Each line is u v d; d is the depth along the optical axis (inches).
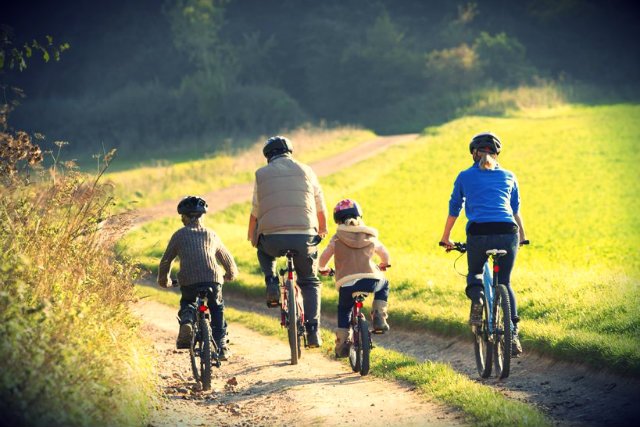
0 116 1147.3
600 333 1224.2
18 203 1074.7
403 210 4628.4
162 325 1900.8
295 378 1168.8
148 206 5073.8
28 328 767.1
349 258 1155.3
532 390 1032.8
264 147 1293.1
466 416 846.5
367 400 986.1
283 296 1355.8
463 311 1600.6
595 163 6378.0
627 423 833.5
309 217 1214.9
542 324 1327.5
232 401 1042.7
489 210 1089.4
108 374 840.3
